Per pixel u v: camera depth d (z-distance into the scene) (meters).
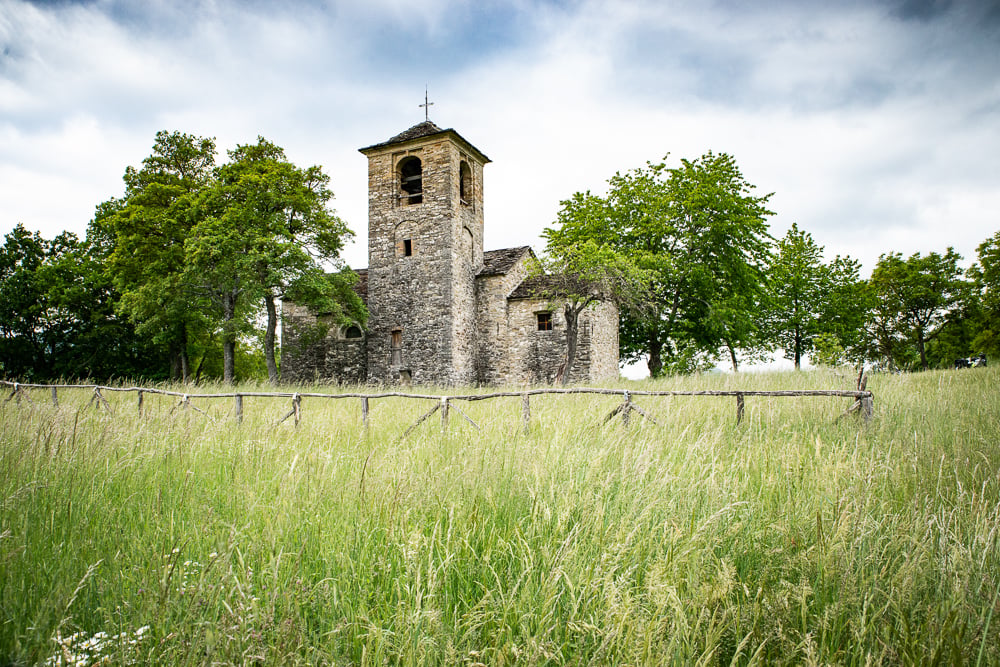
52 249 37.94
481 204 31.30
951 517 3.20
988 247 29.25
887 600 2.62
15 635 2.19
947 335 36.06
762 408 7.52
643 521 3.28
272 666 2.18
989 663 2.17
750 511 3.48
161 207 27.25
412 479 3.99
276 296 26.61
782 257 36.09
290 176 26.34
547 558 2.87
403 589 2.76
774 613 2.46
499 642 2.36
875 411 7.30
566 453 4.80
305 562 3.06
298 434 7.07
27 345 34.62
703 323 27.14
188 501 4.05
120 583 2.73
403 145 28.97
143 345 34.25
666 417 6.92
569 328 24.59
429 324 27.73
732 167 27.84
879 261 37.88
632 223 28.62
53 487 4.14
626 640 2.23
